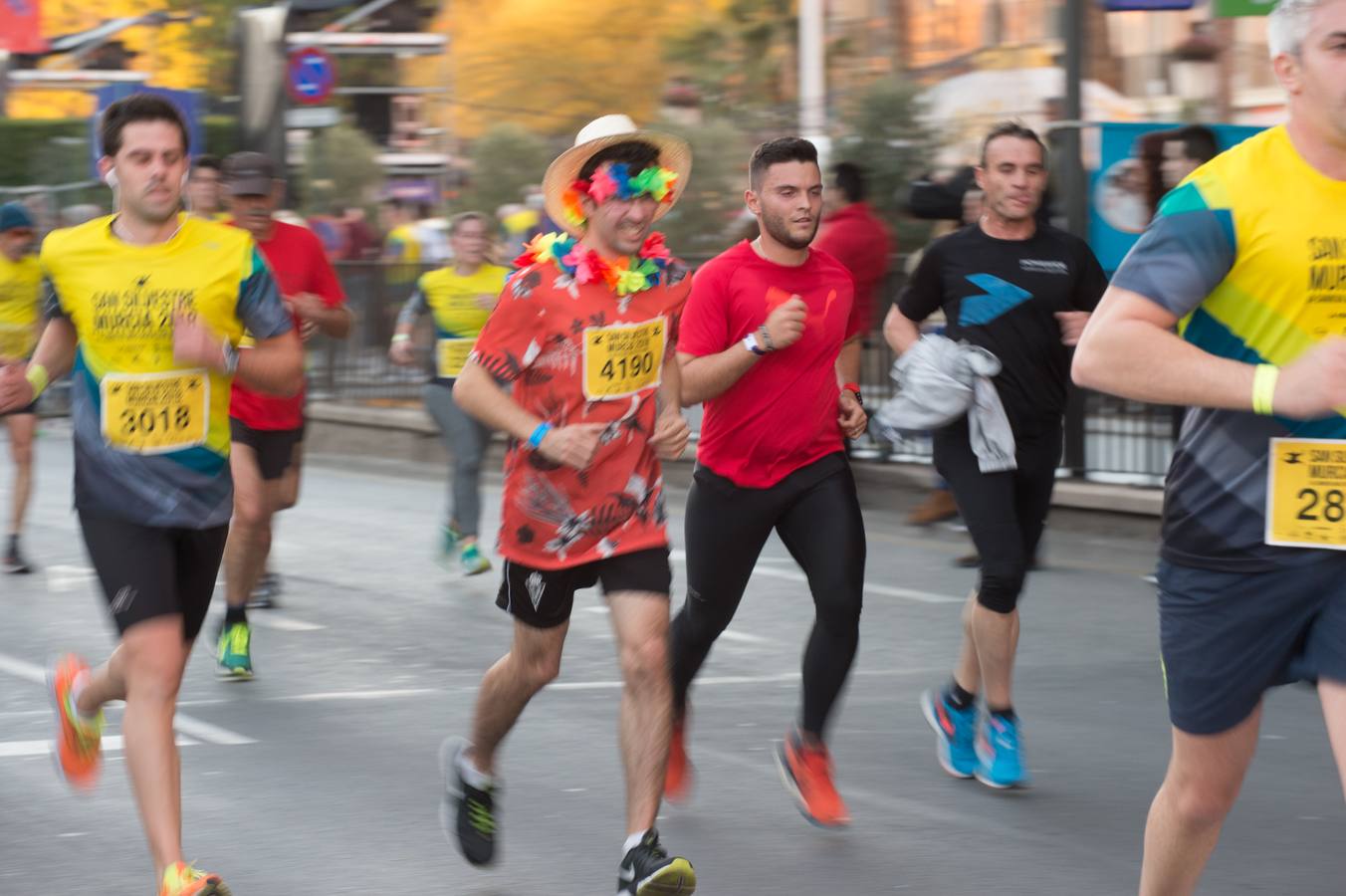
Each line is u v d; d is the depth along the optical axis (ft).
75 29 128.67
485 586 43.06
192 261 19.77
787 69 91.15
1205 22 72.74
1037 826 23.50
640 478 20.49
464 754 21.49
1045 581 42.83
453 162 104.58
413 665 34.01
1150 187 48.70
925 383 25.32
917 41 85.46
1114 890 20.95
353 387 74.49
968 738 26.02
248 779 25.79
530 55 114.62
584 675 32.99
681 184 20.95
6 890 20.97
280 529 52.80
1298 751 27.25
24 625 38.09
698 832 23.32
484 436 44.98
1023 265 25.80
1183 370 14.25
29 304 55.06
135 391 19.71
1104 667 33.47
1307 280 14.53
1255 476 14.89
